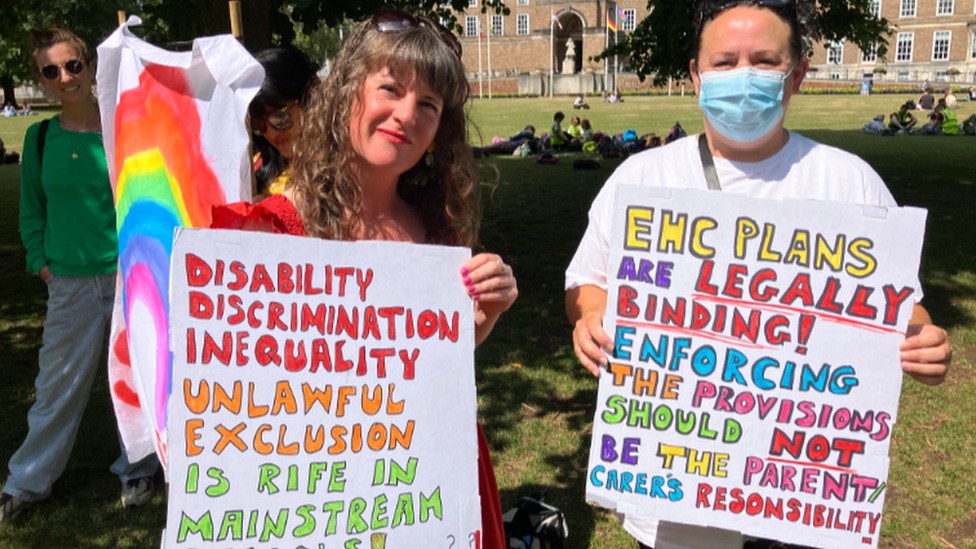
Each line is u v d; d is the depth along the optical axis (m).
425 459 1.67
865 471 1.82
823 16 10.73
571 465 4.01
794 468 1.85
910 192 12.09
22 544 3.25
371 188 1.92
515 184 13.60
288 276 1.56
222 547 1.54
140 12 8.30
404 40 1.71
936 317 6.30
